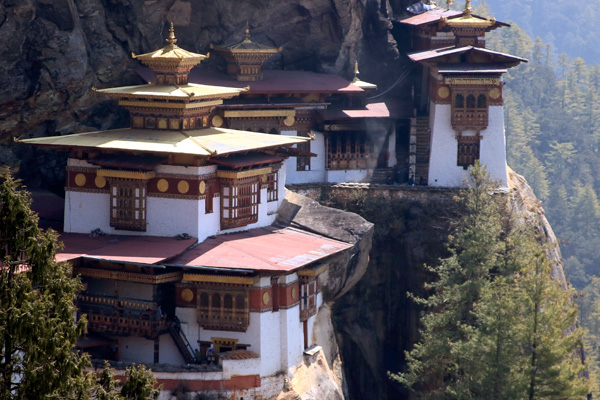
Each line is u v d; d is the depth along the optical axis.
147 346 142.62
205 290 141.88
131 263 137.88
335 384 154.38
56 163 171.38
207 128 160.25
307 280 147.62
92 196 151.62
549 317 153.50
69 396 95.50
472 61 195.88
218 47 190.25
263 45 190.12
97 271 141.62
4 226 96.56
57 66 165.12
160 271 141.25
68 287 98.44
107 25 176.25
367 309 187.12
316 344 155.75
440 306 181.88
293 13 199.12
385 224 189.50
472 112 193.88
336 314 183.75
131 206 148.75
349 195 191.00
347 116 196.38
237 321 141.25
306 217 162.12
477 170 178.25
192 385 137.50
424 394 173.25
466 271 167.50
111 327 141.25
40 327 92.81
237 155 154.25
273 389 142.25
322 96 195.00
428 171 197.25
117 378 136.62
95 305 142.62
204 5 188.38
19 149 168.62
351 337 184.00
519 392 151.25
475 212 178.00
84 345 140.12
